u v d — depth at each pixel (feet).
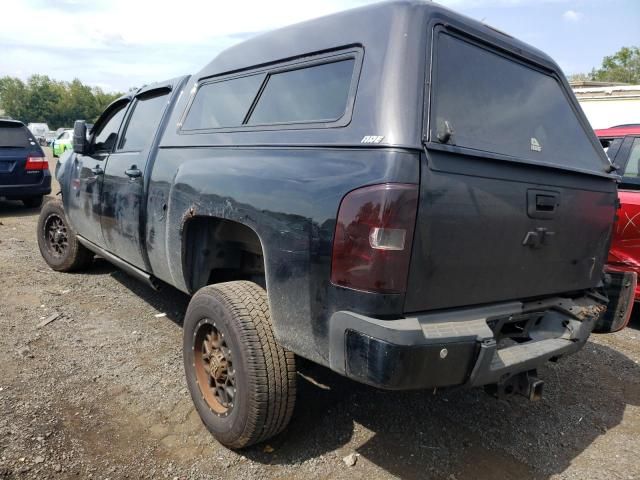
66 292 16.01
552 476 8.71
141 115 13.55
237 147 9.08
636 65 154.30
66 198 16.44
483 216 7.26
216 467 8.32
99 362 11.55
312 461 8.63
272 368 7.97
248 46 10.16
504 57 8.83
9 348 11.87
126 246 12.84
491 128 8.00
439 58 7.44
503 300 8.13
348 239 6.61
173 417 9.61
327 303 6.91
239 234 9.83
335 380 11.35
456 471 8.64
